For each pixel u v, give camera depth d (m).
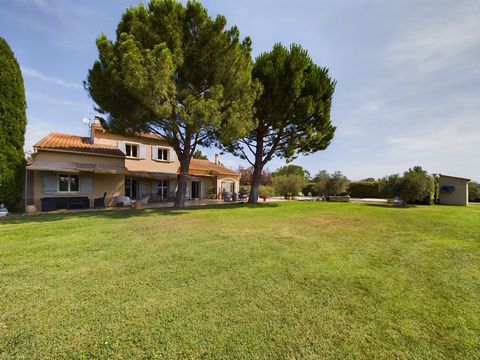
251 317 3.32
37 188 16.89
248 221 11.42
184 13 14.38
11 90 15.51
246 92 16.27
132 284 4.30
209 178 30.94
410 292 4.17
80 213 14.30
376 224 11.34
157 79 12.03
